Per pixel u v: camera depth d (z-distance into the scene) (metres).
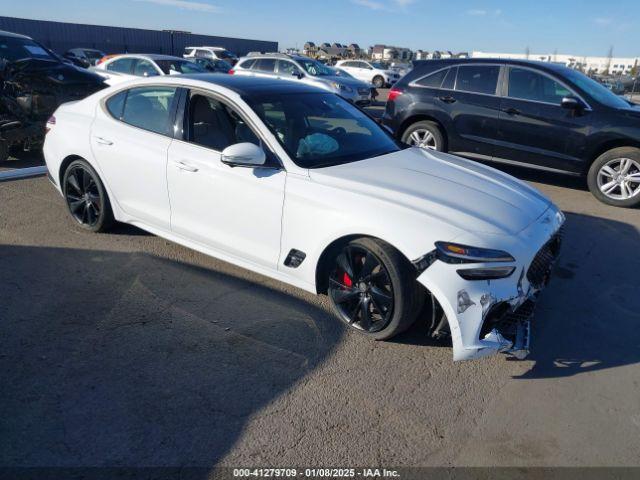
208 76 4.13
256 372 2.93
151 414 2.57
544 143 6.83
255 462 2.32
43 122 7.48
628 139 6.23
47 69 8.04
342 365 3.02
